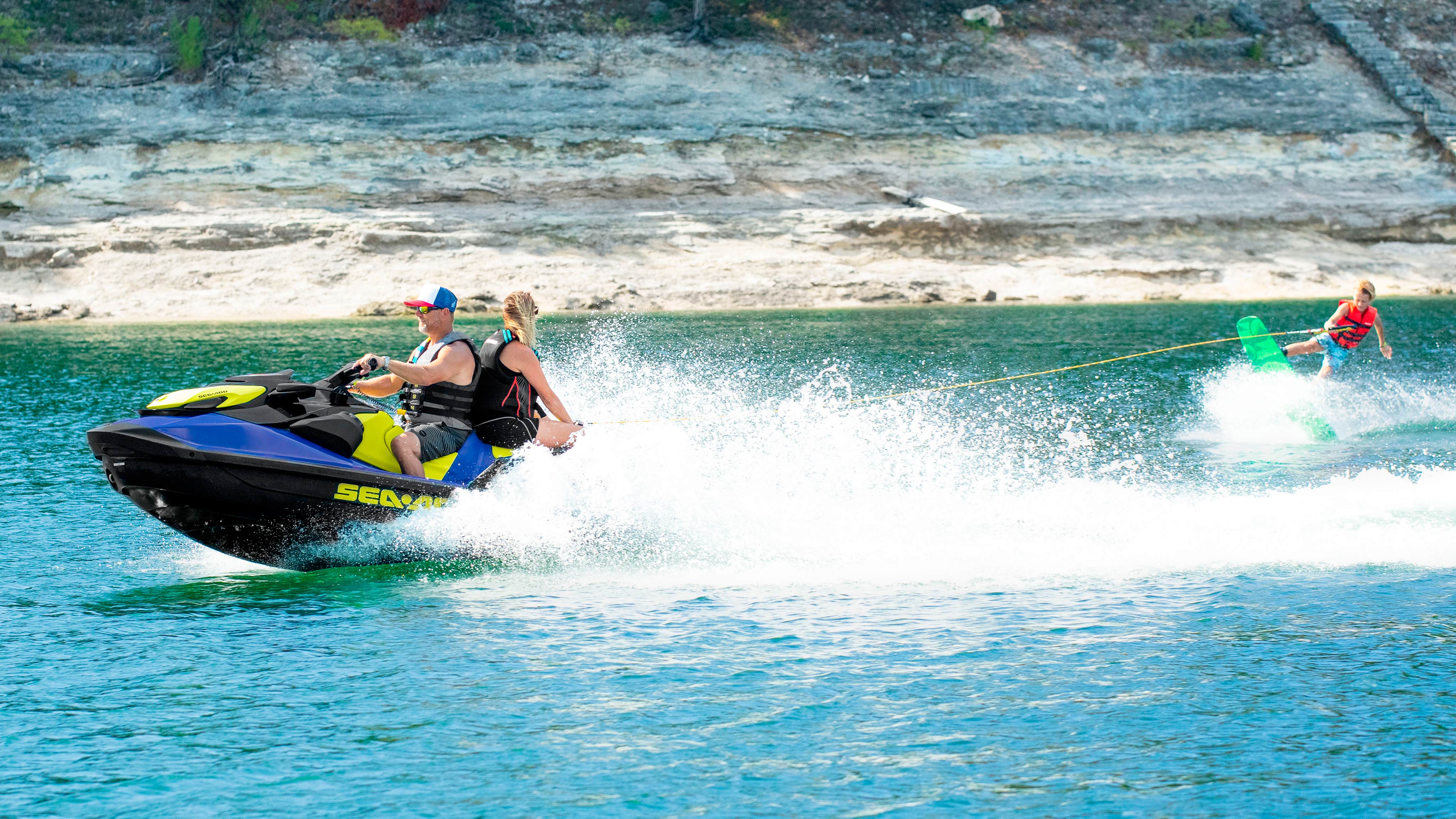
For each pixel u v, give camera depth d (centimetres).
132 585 2502
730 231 15025
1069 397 5434
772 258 14438
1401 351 7631
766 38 18100
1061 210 16000
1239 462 3819
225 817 1438
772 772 1546
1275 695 1778
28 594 2433
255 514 2433
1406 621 2106
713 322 11056
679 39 17950
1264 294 14675
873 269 14662
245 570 2639
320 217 14450
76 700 1817
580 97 16675
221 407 2469
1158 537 2762
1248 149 17625
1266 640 2027
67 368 7425
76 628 2184
